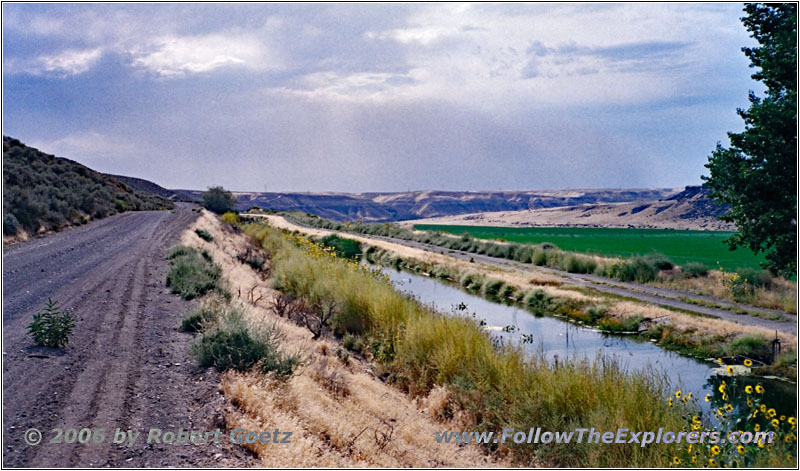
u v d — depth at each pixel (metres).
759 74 16.70
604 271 30.91
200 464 5.34
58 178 44.34
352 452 6.88
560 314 21.70
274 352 8.77
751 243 17.12
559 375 9.81
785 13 16.36
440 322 13.11
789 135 15.82
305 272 20.19
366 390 9.99
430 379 11.42
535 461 8.02
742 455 7.10
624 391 8.99
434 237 57.25
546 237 93.56
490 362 10.95
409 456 7.44
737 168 17.00
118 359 8.42
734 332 16.25
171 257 20.42
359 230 72.75
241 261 25.75
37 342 8.76
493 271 31.94
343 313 15.39
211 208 90.75
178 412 6.53
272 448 5.96
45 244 23.47
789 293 21.16
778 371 13.54
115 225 35.53
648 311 19.44
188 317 10.79
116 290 13.91
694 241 82.81
